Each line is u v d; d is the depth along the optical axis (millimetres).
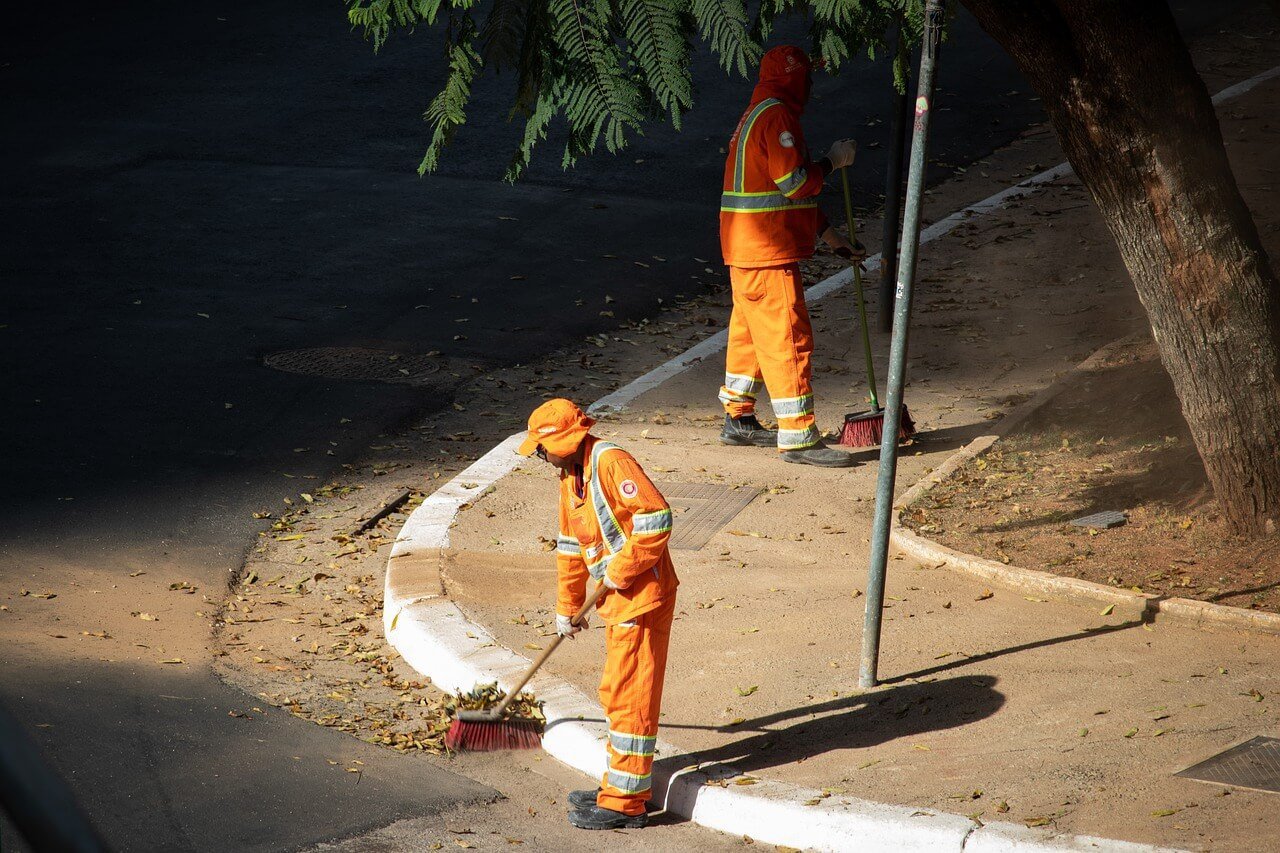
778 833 17453
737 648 22531
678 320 41812
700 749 19422
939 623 22828
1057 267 43219
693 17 17391
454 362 38438
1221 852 15086
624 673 17891
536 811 18531
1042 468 29062
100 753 19109
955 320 39688
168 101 63031
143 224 48812
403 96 63500
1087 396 32375
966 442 31531
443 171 54500
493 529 27938
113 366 37219
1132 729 18594
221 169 54688
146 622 24594
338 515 29906
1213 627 21578
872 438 31594
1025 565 24297
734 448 32250
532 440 17859
